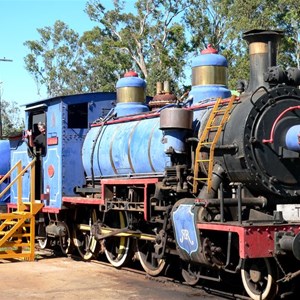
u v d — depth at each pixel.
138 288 9.05
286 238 7.29
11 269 11.13
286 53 28.56
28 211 13.20
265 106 8.07
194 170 8.66
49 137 12.91
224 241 8.32
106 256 11.73
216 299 8.16
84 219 12.58
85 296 8.45
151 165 9.77
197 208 8.23
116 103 12.29
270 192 8.07
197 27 36.69
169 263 9.95
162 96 11.03
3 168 15.82
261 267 7.85
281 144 8.06
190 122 8.86
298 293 8.37
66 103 12.40
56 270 10.98
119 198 10.62
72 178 12.38
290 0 28.23
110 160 10.98
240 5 30.50
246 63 29.67
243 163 7.98
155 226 10.22
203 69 9.90
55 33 53.75
